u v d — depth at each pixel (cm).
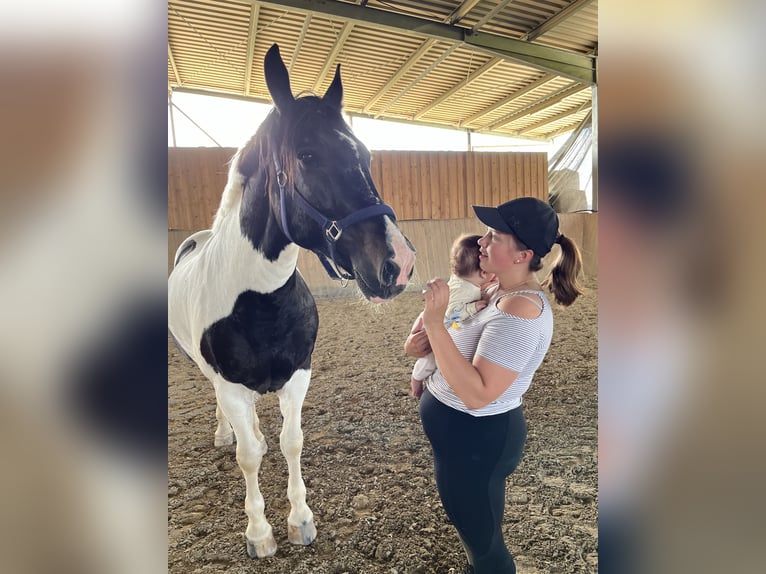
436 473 117
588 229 592
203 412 273
